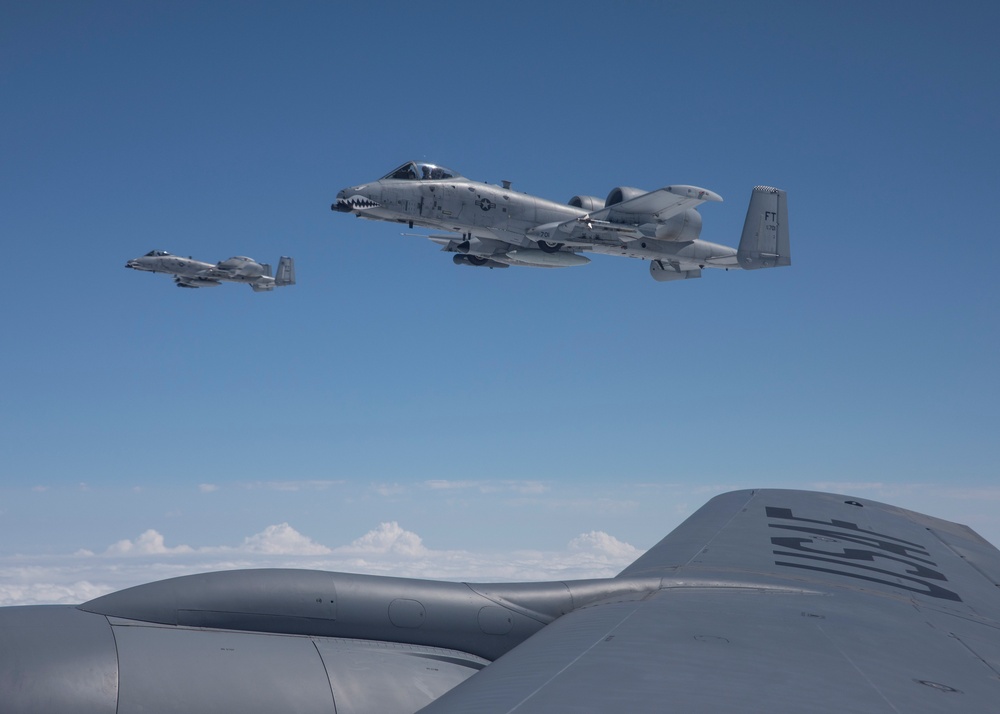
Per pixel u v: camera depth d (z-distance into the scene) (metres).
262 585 5.86
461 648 6.11
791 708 3.38
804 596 6.12
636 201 31.97
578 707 3.23
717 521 8.74
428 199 30.73
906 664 4.45
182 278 72.06
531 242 33.19
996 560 8.51
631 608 5.50
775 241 37.22
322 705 5.19
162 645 5.33
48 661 4.93
